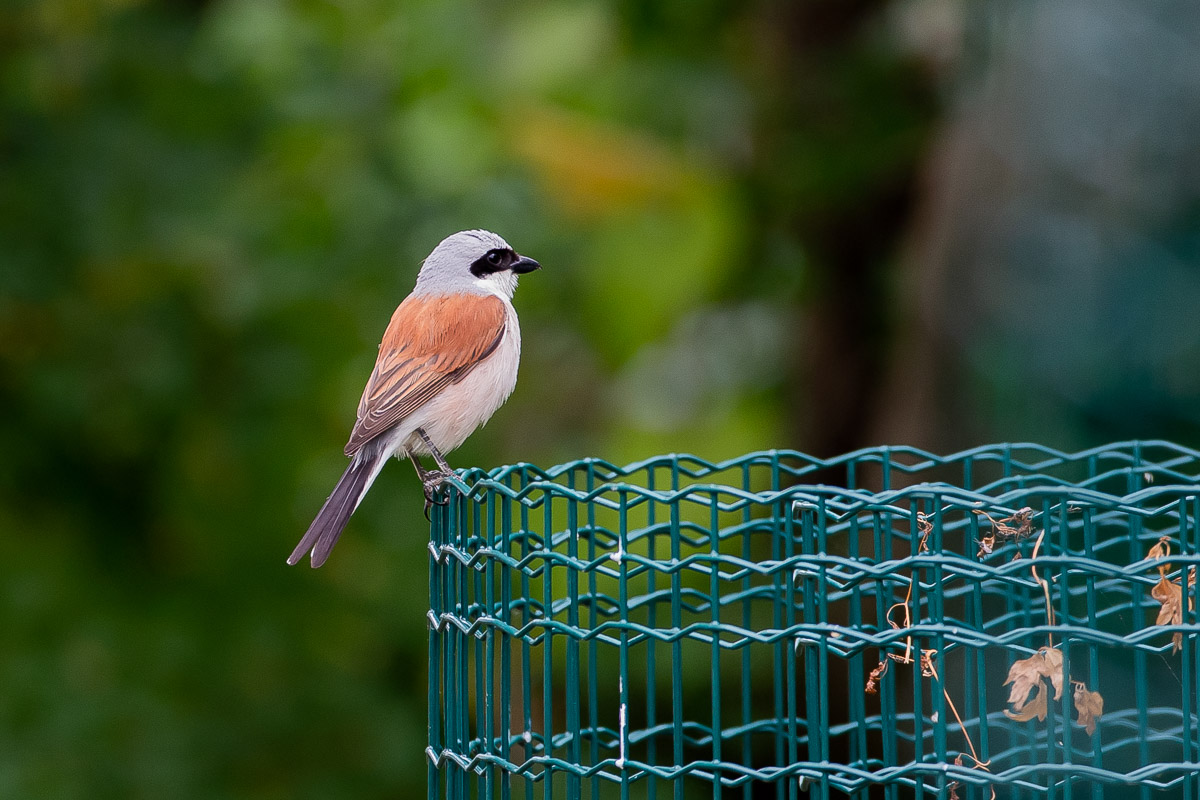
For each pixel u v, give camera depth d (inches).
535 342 535.5
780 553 283.9
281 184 466.6
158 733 453.4
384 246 472.7
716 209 471.5
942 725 210.1
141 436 484.4
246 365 482.0
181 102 486.9
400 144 457.7
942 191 461.7
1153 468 276.1
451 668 276.4
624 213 470.3
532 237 476.4
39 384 465.1
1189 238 390.9
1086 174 403.2
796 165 496.7
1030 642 254.7
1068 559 195.3
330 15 470.0
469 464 508.1
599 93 486.3
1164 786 201.9
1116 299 400.2
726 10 504.1
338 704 473.7
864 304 534.6
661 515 466.3
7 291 460.4
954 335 453.7
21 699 451.8
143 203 474.0
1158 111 389.1
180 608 484.4
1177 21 385.4
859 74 494.6
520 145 456.1
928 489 223.6
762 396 543.8
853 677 236.4
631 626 225.5
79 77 477.7
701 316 567.8
